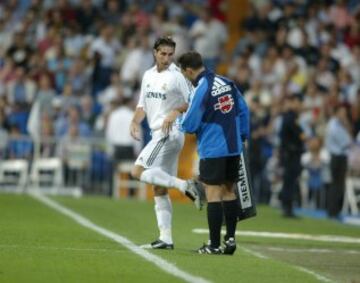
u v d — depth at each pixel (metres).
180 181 36.56
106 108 79.62
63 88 84.88
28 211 54.59
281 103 75.88
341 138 66.19
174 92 36.97
